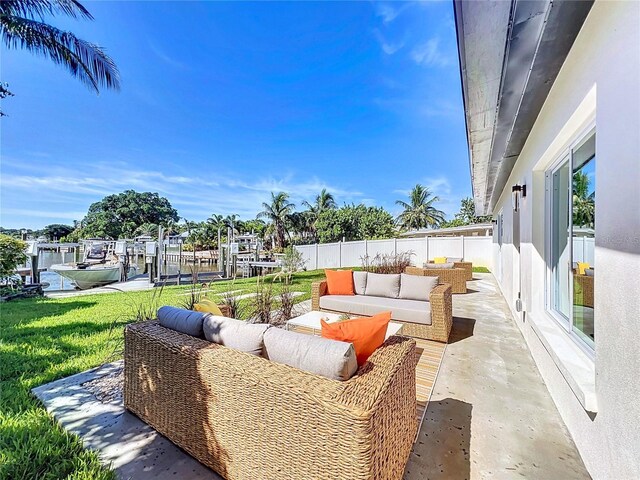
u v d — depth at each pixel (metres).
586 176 2.29
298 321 3.87
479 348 3.79
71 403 2.50
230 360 1.74
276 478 1.50
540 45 1.82
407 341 2.05
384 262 10.89
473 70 2.06
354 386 1.45
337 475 1.29
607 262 1.57
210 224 31.92
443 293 4.04
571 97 2.04
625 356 1.40
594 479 1.70
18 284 8.59
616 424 1.47
